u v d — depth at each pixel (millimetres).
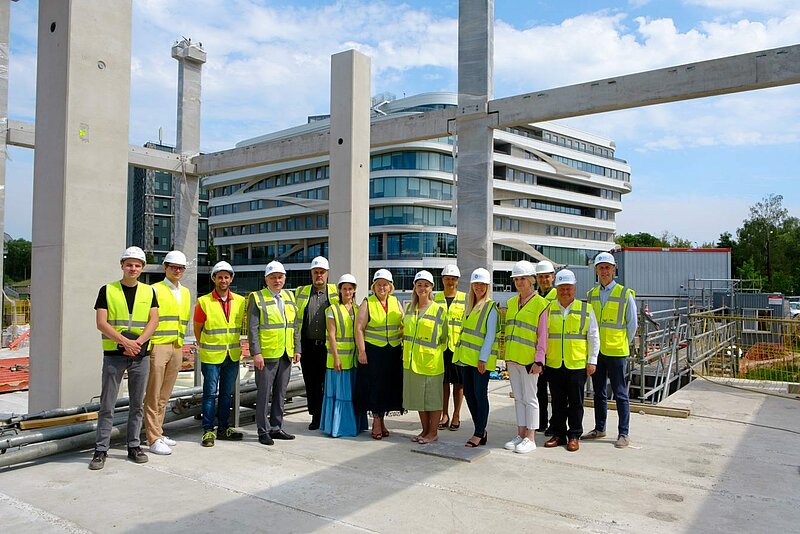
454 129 14805
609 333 6914
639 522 4398
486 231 13539
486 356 6543
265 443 6785
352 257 10969
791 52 10648
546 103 13047
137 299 5961
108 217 7543
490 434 7344
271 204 74500
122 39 7762
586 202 75688
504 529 4246
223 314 6879
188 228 22922
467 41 13820
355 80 11141
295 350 7375
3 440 5707
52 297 7203
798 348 13031
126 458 6172
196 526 4305
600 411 7086
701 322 12891
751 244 75812
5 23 15953
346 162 11102
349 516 4496
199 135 23594
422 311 6840
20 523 4371
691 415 8375
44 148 7434
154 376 6328
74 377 7152
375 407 7031
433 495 4988
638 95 12117
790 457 6246
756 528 4305
